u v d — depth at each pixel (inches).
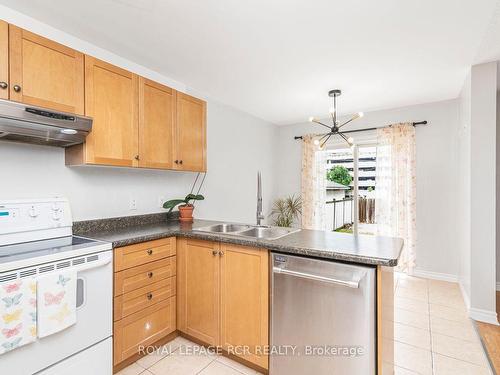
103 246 64.5
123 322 69.7
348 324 54.9
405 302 113.7
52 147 77.5
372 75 110.0
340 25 75.2
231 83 118.9
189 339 84.7
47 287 53.3
